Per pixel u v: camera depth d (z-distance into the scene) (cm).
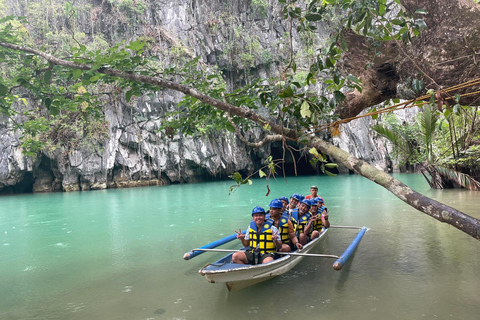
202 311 374
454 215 179
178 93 2628
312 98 264
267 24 2836
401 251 587
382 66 407
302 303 388
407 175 2778
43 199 1875
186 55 2633
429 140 1527
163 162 2666
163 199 1605
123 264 558
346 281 455
